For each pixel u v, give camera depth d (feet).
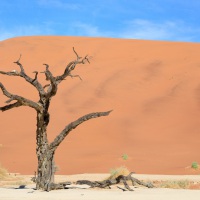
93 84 200.64
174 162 129.18
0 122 173.27
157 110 173.06
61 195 58.80
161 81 199.00
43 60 237.04
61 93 195.00
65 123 169.78
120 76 206.18
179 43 243.40
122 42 250.98
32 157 140.97
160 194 59.72
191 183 82.23
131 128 161.58
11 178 102.22
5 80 212.43
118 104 181.16
